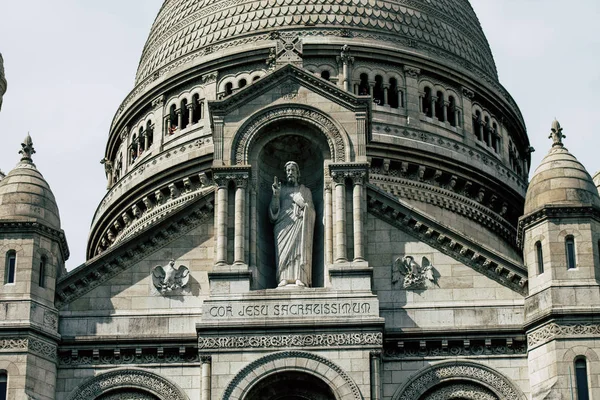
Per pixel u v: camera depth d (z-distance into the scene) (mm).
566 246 74188
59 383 73375
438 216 100812
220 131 77875
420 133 102625
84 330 74312
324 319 73062
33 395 72062
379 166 100562
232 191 76750
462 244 75750
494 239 103500
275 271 76375
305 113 78188
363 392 71750
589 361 71625
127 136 109875
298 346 72688
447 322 74188
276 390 72938
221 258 75000
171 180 102750
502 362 73375
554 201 75000
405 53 104938
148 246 76375
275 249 76438
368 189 77000
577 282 73188
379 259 75812
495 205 104375
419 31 107062
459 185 102625
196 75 106188
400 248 76000
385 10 106938
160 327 74438
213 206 77188
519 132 111250
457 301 74750
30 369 72375
